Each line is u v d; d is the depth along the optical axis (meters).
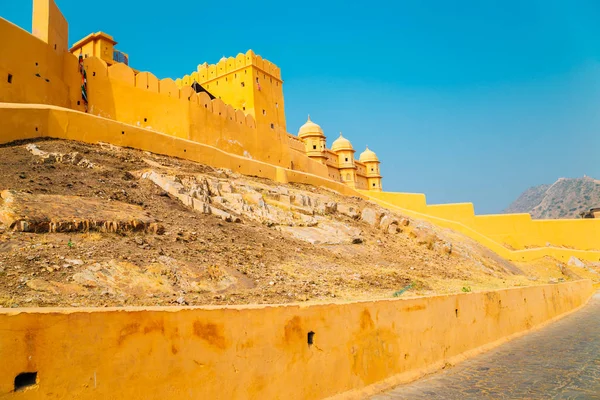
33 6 22.62
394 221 26.97
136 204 14.67
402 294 13.49
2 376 4.28
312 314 7.62
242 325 6.48
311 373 7.45
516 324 15.55
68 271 9.09
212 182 20.19
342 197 33.16
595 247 44.50
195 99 29.09
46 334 4.62
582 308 23.20
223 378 6.13
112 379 5.05
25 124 17.69
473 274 22.41
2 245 9.31
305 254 16.38
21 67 20.42
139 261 10.48
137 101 25.77
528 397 8.61
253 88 36.28
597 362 11.48
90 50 32.91
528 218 43.56
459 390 9.02
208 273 11.28
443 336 11.19
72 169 15.93
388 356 9.23
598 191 184.50
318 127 54.81
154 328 5.49
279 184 28.92
